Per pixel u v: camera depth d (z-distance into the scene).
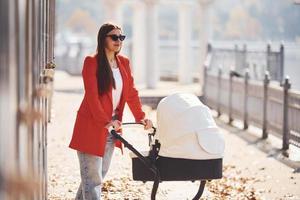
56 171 13.57
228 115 22.91
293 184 12.69
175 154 8.25
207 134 8.20
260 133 19.77
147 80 33.66
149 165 8.38
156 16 33.69
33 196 5.83
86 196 8.77
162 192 11.55
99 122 8.56
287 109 16.47
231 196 11.54
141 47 38.22
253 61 25.08
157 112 8.36
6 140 3.87
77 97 29.69
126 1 37.94
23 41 5.04
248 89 20.38
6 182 3.74
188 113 8.19
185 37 37.62
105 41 8.69
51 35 12.80
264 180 13.02
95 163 8.76
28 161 5.28
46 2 10.20
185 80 37.66
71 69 45.16
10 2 4.17
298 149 16.72
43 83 7.26
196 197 9.36
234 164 14.79
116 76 8.82
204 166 8.32
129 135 18.75
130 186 11.99
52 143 17.36
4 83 3.88
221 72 24.20
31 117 4.67
